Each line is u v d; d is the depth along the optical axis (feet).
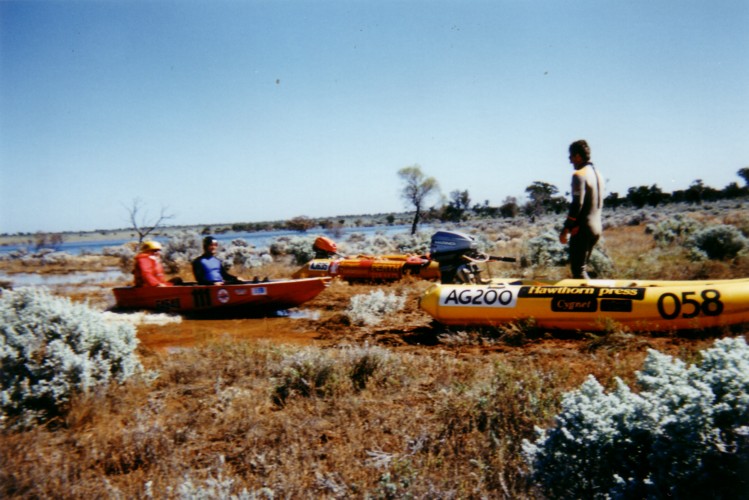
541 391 15.47
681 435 8.85
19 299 19.07
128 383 19.06
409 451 13.34
